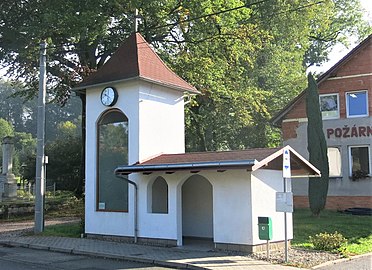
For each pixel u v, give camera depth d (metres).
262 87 36.62
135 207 15.59
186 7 26.05
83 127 29.56
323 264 11.42
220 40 27.73
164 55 27.00
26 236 17.55
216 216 13.65
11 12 25.69
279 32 35.31
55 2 23.91
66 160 40.44
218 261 11.71
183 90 18.05
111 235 16.28
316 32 44.16
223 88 28.55
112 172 16.75
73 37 24.31
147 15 25.50
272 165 13.88
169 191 14.79
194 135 36.41
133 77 16.08
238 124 34.78
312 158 21.80
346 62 25.58
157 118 16.92
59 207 27.38
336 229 17.58
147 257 12.40
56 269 11.24
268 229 12.17
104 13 24.64
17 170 62.56
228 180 13.51
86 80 17.66
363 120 25.12
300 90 36.91
